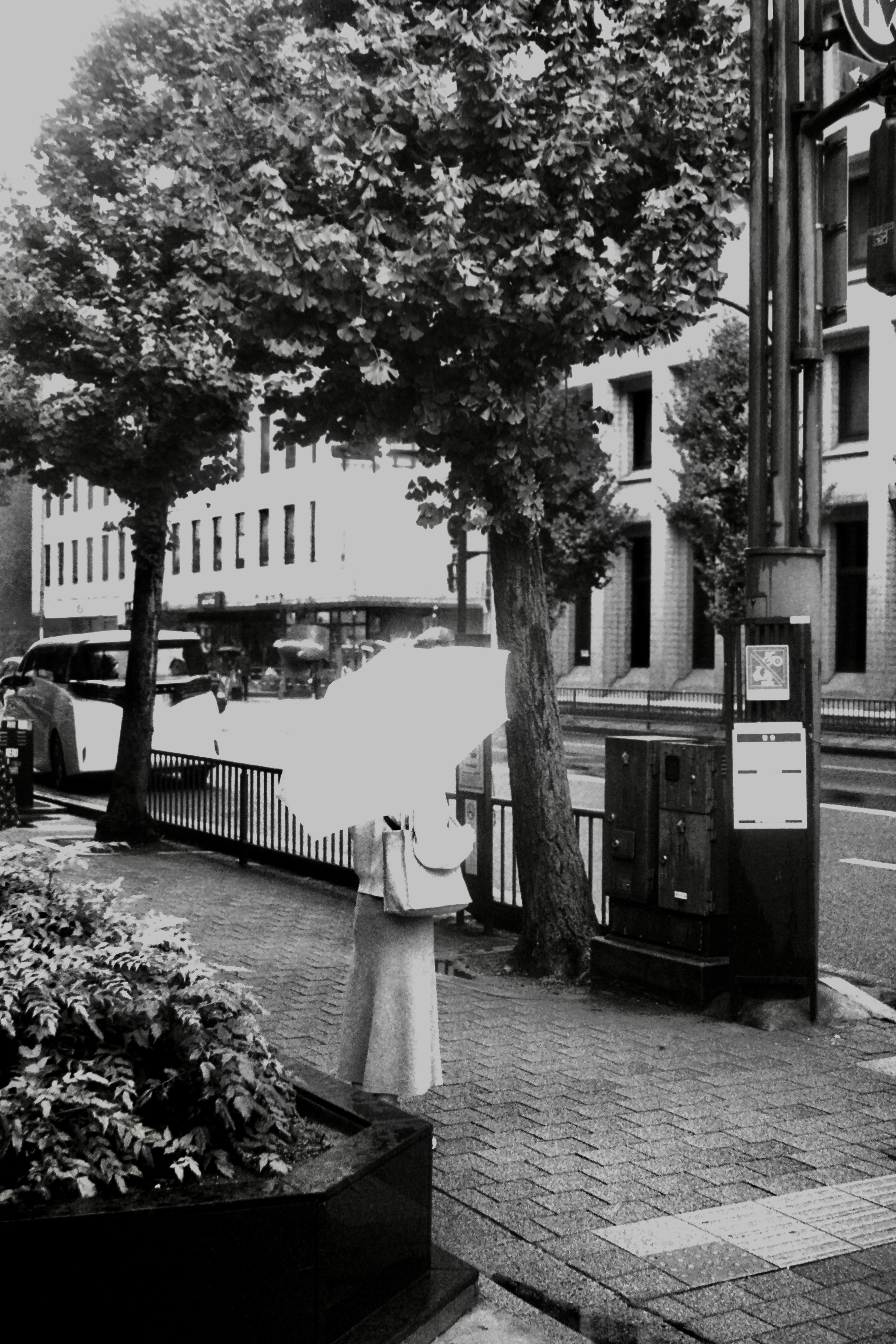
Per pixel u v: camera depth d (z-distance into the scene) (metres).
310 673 53.59
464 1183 4.81
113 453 13.03
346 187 7.76
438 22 7.30
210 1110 3.65
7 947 3.85
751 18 7.36
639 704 38.66
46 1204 3.16
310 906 10.70
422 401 7.86
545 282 7.43
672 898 7.48
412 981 4.77
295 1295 3.23
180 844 14.46
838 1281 4.07
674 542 38.69
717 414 29.22
